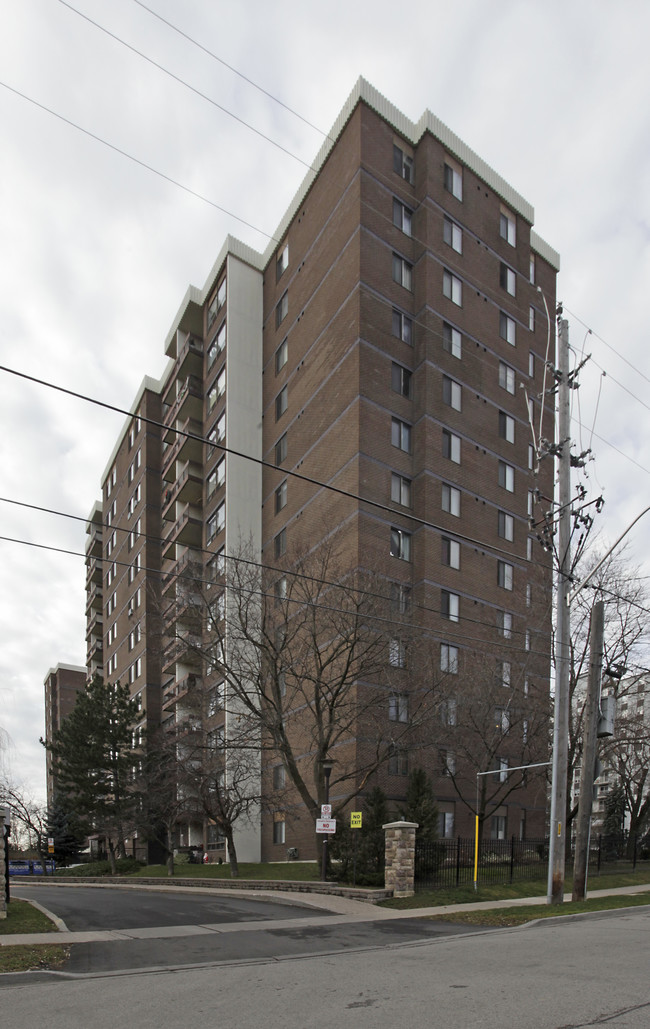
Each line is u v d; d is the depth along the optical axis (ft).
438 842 77.56
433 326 119.55
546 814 121.39
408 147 126.52
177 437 167.43
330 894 67.72
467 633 112.78
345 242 119.85
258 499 140.15
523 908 58.90
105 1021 25.02
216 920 52.42
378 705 88.58
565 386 69.31
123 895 76.48
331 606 84.07
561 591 66.85
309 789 107.55
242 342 146.61
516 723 93.76
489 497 122.52
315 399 123.13
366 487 108.68
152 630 127.54
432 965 34.17
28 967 35.14
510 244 137.49
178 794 113.09
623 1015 23.49
